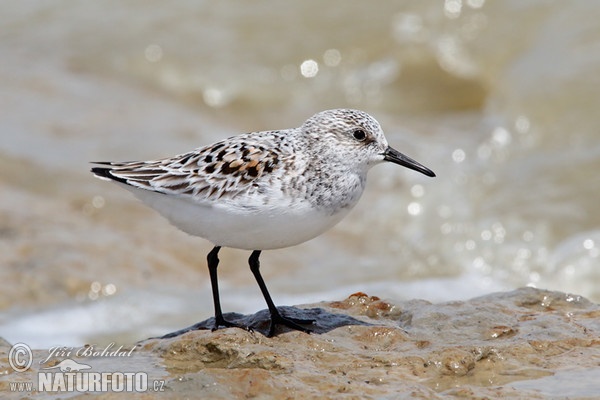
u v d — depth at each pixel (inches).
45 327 532.4
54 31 990.4
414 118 901.2
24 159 738.8
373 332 360.5
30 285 573.6
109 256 617.0
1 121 797.9
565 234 678.5
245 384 309.4
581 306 402.0
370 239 692.1
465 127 866.8
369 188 762.2
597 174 733.9
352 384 313.4
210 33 989.8
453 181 757.9
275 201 346.0
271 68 957.8
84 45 973.2
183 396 304.3
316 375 320.8
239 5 1018.1
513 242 676.1
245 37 985.5
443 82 933.2
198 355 348.2
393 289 605.6
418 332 364.5
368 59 962.1
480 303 394.6
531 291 412.5
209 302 571.8
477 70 930.7
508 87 876.6
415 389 307.9
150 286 587.8
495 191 740.0
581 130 789.2
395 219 719.1
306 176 350.0
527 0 952.3
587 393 306.8
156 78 944.9
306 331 362.0
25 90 868.6
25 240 623.5
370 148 365.1
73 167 740.7
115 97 887.1
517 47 925.2
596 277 636.1
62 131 797.2
